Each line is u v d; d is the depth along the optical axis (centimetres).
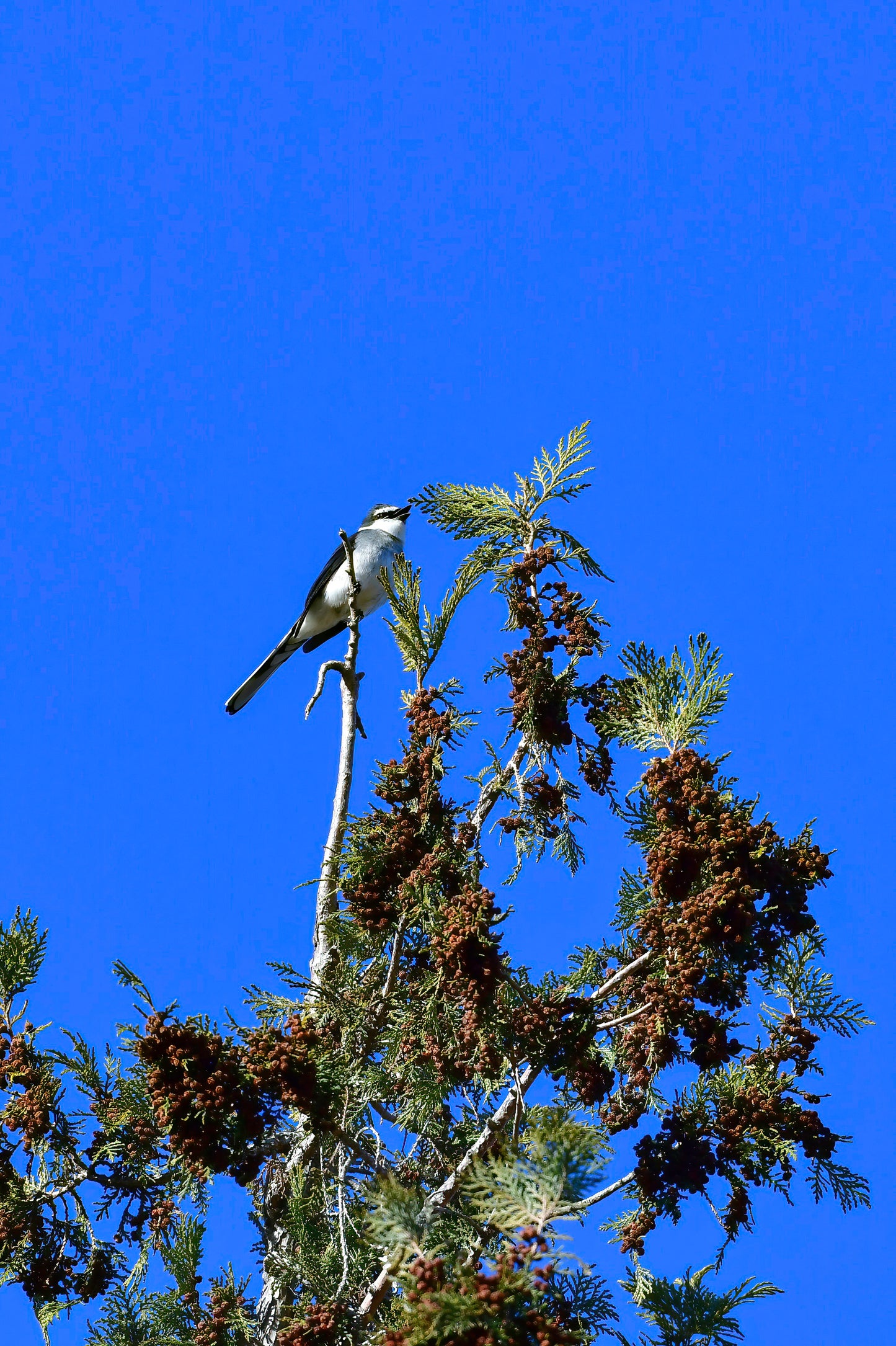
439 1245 780
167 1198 1023
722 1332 763
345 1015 958
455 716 1033
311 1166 934
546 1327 574
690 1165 892
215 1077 847
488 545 1147
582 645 1020
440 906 882
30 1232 1012
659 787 884
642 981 880
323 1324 807
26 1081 1050
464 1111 940
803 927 866
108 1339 898
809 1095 935
